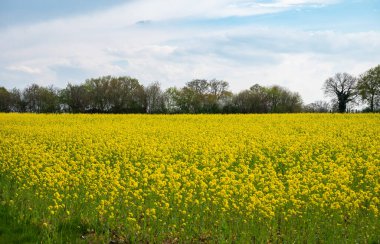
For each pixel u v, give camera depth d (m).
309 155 19.33
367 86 65.94
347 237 10.96
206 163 16.83
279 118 38.47
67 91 71.56
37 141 23.84
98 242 10.82
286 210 12.23
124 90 72.00
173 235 11.19
